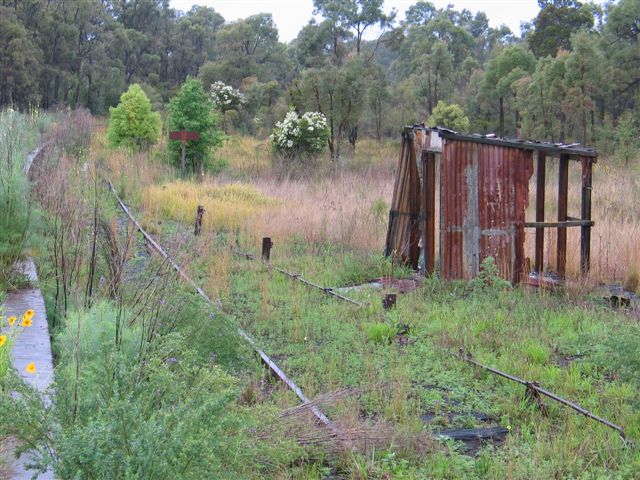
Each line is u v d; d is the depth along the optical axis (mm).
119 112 30938
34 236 9523
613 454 5754
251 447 4820
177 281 7914
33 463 4301
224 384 5441
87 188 12609
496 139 12102
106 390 4473
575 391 7203
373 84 51594
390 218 13289
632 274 12281
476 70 62062
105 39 80188
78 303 7234
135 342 6199
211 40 104688
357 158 35594
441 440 5910
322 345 8562
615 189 20641
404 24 60250
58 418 4195
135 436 3855
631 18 45188
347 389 6805
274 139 32062
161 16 99938
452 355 8125
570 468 5406
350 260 12992
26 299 8000
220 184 22641
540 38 65625
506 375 7246
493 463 5492
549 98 41156
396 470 5305
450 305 10531
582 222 12625
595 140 42094
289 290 11039
